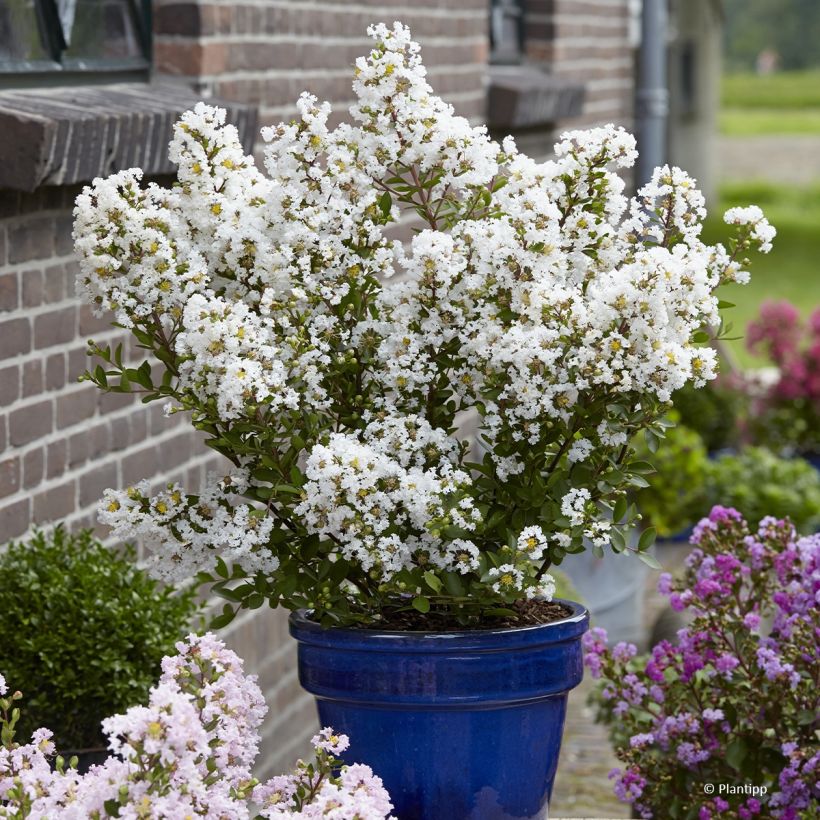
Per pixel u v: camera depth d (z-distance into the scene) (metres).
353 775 3.02
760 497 9.82
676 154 22.22
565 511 3.17
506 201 3.32
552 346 3.13
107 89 4.94
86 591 3.93
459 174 3.31
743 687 4.16
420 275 3.16
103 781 2.70
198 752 2.73
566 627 3.27
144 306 3.14
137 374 3.20
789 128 55.72
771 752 4.10
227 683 2.94
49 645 3.81
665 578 4.40
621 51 10.98
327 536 3.57
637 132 10.54
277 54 5.77
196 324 3.00
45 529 4.38
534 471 3.27
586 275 3.36
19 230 4.21
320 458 3.03
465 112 7.84
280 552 3.29
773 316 12.37
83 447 4.58
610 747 6.84
